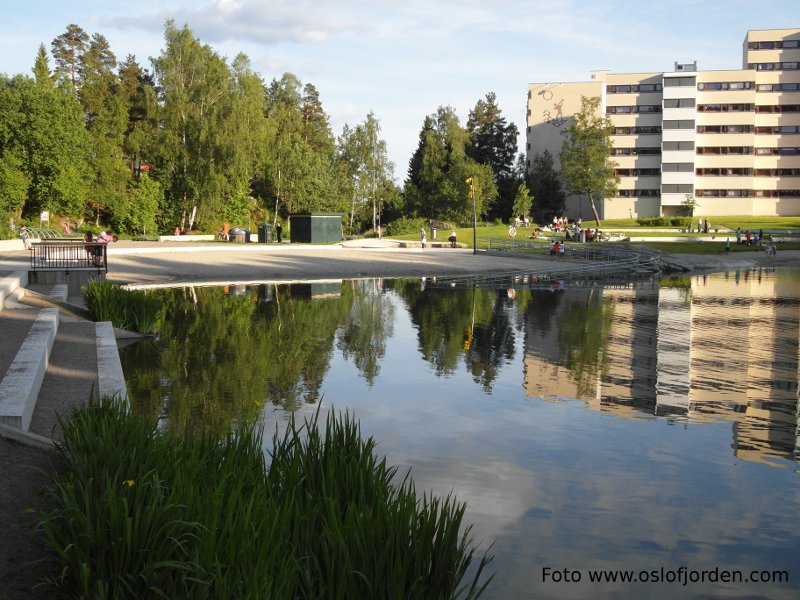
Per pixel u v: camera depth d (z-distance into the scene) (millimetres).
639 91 121562
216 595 3955
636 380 14000
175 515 4566
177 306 24062
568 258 53906
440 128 120812
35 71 80062
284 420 10281
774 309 26406
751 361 16141
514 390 12930
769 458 9211
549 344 18172
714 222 103938
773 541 6805
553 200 120188
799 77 118750
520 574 6082
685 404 12117
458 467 8625
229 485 5211
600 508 7488
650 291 33406
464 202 106062
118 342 16828
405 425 10406
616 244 63375
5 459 6340
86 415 6656
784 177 120125
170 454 5664
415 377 13859
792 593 5859
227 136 74438
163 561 4184
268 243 65500
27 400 7938
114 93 96562
